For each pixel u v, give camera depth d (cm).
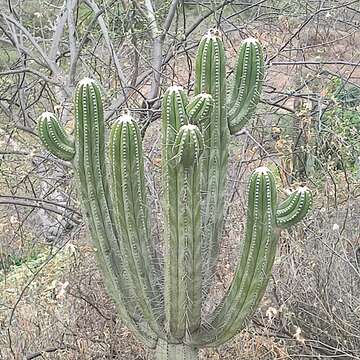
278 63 485
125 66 555
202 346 280
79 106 266
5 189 559
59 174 552
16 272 502
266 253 257
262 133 475
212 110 266
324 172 447
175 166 242
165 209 254
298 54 539
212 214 281
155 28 503
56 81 539
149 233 275
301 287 424
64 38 686
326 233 423
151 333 284
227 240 409
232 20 616
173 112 246
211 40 268
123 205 262
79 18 682
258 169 252
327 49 557
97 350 416
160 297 281
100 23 514
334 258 417
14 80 649
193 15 661
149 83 584
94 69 573
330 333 418
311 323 426
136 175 260
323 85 498
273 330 425
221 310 276
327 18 537
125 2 523
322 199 442
